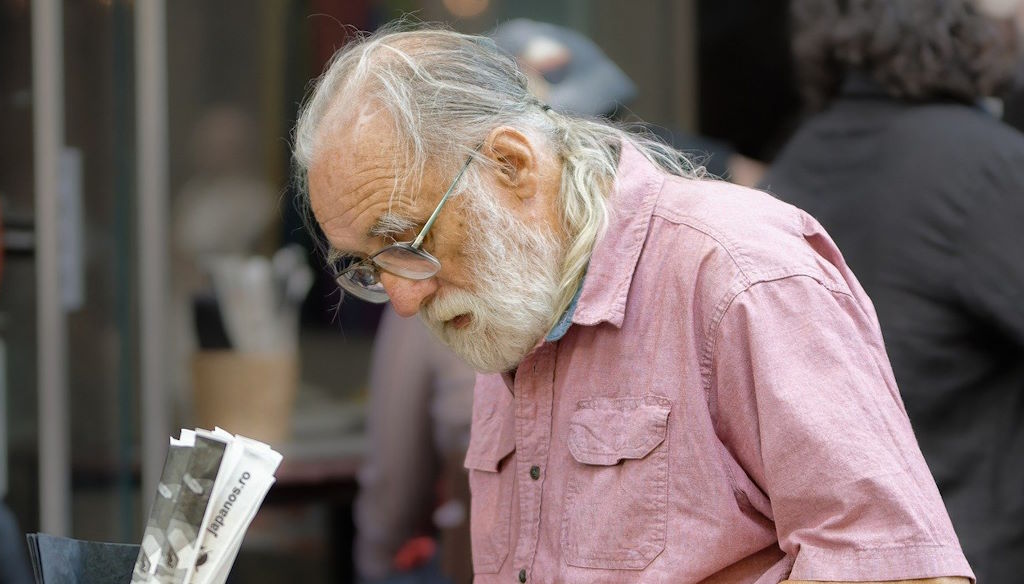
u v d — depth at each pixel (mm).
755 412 5418
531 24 11422
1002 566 8070
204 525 5215
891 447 5223
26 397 11531
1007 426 8219
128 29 12320
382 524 11578
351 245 5875
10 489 11547
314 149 5832
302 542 13617
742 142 14203
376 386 11516
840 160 8789
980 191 8133
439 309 5918
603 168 6090
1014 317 8039
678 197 5906
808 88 9344
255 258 13586
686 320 5578
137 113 12352
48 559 5527
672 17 14133
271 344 13242
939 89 8477
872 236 8492
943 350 8227
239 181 13539
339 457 13641
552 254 5891
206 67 13375
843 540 5117
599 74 11258
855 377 5301
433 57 5816
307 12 13633
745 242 5551
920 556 5023
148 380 12414
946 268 8180
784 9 14039
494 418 6594
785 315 5379
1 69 11344
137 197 12391
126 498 12320
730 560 5516
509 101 5891
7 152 11414
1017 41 9484
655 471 5562
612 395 5773
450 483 10992
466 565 10844
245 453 5379
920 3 8445
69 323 11781
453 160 5684
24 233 11469
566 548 5789
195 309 13086
